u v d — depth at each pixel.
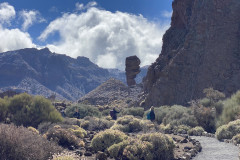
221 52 31.73
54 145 9.04
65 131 11.42
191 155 9.71
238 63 30.28
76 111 25.73
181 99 33.50
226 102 18.91
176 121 18.05
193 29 36.47
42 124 16.03
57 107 37.84
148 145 9.02
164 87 35.44
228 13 33.28
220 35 32.62
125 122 18.30
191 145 11.65
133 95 68.69
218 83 30.34
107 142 10.20
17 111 17.67
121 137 10.34
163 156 9.03
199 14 36.66
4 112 17.70
